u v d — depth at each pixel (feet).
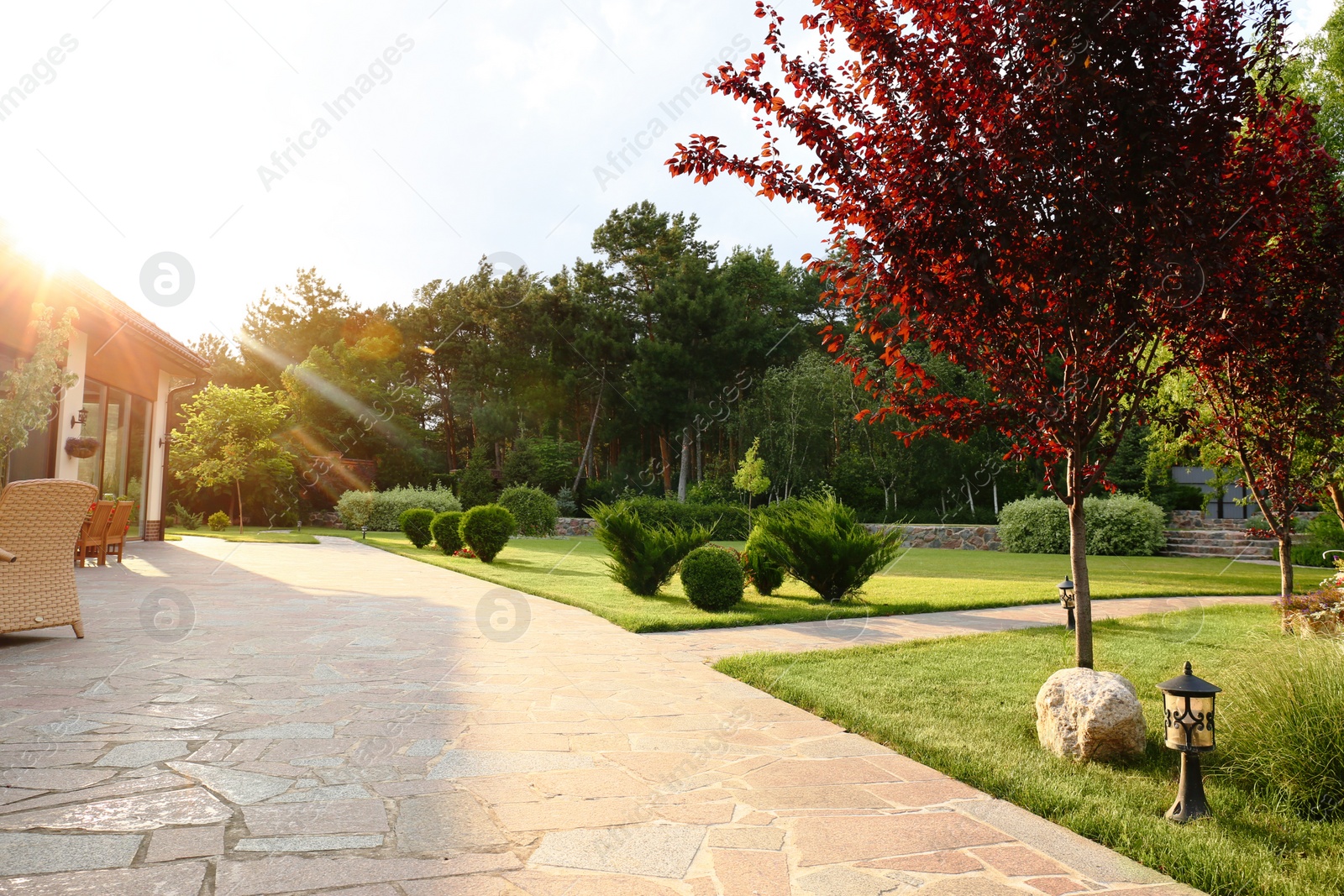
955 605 27.02
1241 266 12.50
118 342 46.11
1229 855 7.32
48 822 7.20
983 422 12.99
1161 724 12.36
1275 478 20.35
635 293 110.52
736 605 26.21
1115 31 10.78
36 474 36.24
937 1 11.70
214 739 10.00
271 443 80.48
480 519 43.96
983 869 6.98
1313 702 9.48
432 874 6.46
